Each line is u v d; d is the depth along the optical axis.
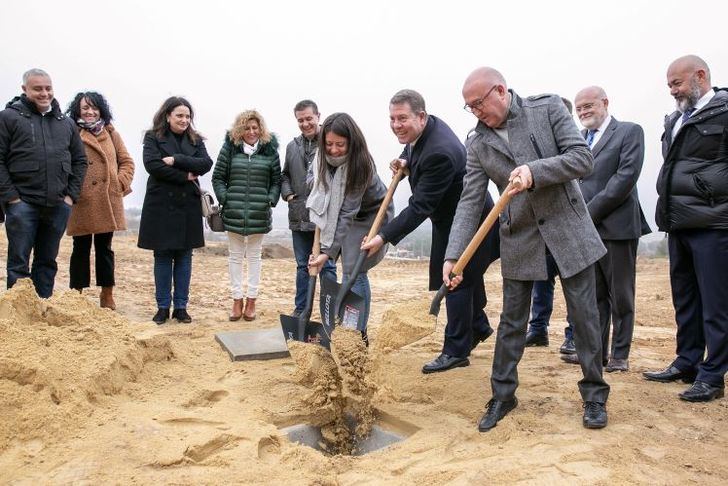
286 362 5.21
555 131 3.56
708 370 4.27
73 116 6.50
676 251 4.60
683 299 4.64
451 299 4.89
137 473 3.09
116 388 4.07
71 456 3.20
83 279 6.60
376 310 8.29
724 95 4.22
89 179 6.33
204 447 3.37
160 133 6.24
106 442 3.33
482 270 4.83
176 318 6.70
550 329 7.25
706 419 3.91
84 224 6.32
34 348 3.89
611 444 3.46
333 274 5.89
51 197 5.61
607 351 5.27
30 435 3.33
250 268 6.94
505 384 3.85
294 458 3.38
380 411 4.20
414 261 17.67
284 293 9.66
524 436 3.62
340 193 4.90
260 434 3.60
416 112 4.36
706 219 4.20
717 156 4.20
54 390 3.61
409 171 4.71
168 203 6.32
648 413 4.01
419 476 3.16
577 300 3.68
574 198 3.63
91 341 4.30
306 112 6.33
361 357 4.32
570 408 4.11
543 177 3.36
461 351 4.95
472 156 3.90
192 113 6.44
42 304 4.47
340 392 4.31
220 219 6.74
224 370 4.92
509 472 3.12
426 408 4.23
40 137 5.57
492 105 3.54
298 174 6.45
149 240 6.32
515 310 3.81
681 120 4.53
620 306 5.02
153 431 3.49
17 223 5.50
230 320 6.87
